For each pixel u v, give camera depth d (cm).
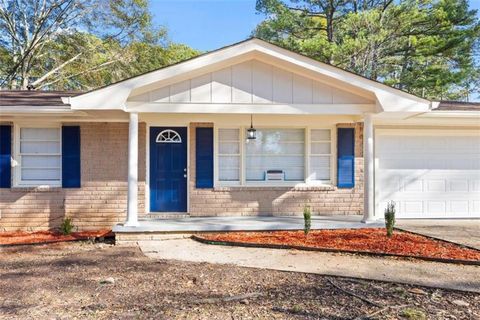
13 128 1002
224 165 1079
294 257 701
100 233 953
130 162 866
